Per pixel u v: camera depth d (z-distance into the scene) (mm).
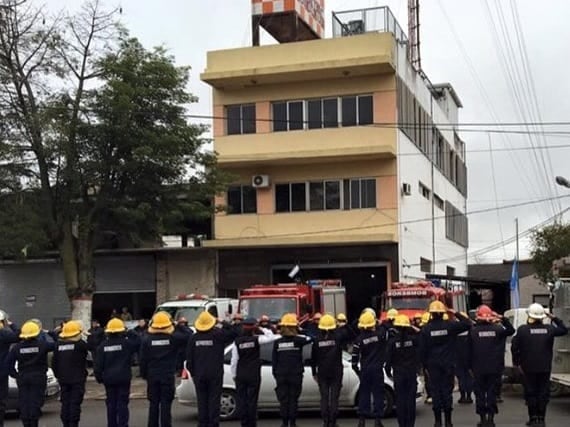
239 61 33094
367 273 31828
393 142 31641
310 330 14391
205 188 27625
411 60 36250
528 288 49000
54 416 16672
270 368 15023
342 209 32094
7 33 25797
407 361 12812
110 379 12828
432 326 12883
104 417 16328
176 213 26578
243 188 33188
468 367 13352
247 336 13172
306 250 32281
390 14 35906
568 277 17625
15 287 34000
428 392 16734
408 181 33781
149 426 12992
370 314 13336
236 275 32781
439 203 42375
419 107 37312
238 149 33031
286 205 32688
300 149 32438
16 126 25312
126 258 33562
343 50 31953
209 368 12805
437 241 41094
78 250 26828
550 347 13258
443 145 44781
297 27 35250
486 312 13062
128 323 27984
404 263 32312
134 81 26031
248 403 13141
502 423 13953
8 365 13219
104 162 25672
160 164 26000
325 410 13219
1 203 26094
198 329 12898
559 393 17219
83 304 26578
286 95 32844
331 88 32438
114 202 26188
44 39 25812
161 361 12906
